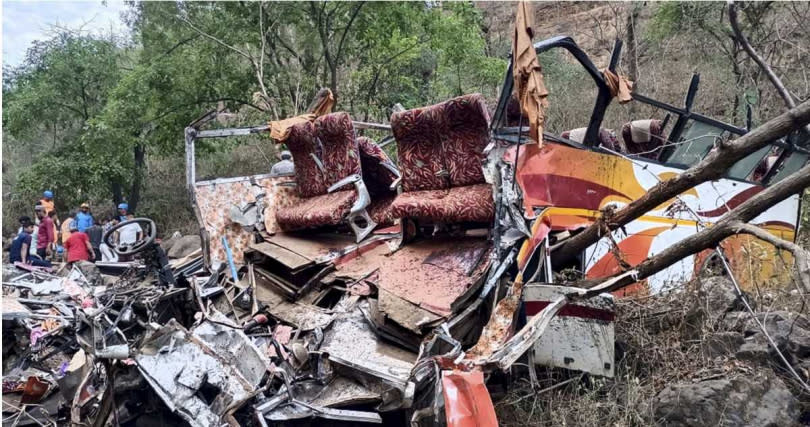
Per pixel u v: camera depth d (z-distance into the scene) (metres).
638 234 5.68
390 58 15.02
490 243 4.54
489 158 4.34
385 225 5.89
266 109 15.41
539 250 4.76
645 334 4.79
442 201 4.66
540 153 4.88
